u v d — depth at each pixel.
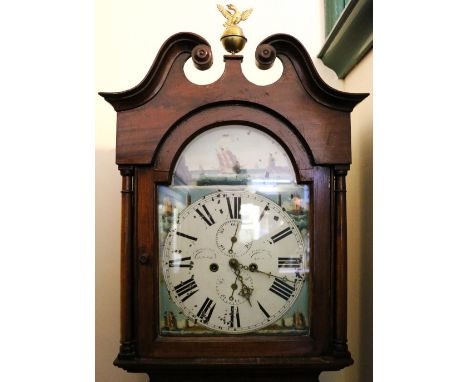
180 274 0.76
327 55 1.07
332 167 0.75
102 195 1.06
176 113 0.74
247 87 0.74
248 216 0.76
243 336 0.75
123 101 0.73
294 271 0.76
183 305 0.75
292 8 1.11
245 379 0.76
